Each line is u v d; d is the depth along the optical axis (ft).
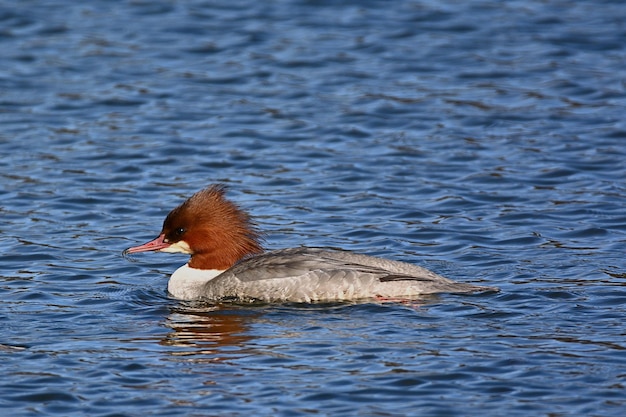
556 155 67.82
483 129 72.54
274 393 37.27
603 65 83.25
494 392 37.09
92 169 66.44
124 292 48.88
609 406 35.94
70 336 43.04
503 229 56.80
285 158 68.33
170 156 68.64
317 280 46.98
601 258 51.78
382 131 72.59
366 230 56.95
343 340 41.81
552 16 93.30
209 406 36.40
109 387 37.96
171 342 42.24
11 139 70.74
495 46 87.35
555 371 38.50
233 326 43.98
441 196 62.08
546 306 45.09
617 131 71.20
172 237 50.47
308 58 85.51
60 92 79.15
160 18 93.76
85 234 56.75
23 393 37.47
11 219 58.59
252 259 49.19
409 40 88.89
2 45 87.45
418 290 46.73
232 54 86.53
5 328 43.86
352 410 35.94
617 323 42.98
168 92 79.56
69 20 92.99
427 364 39.24
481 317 43.96
